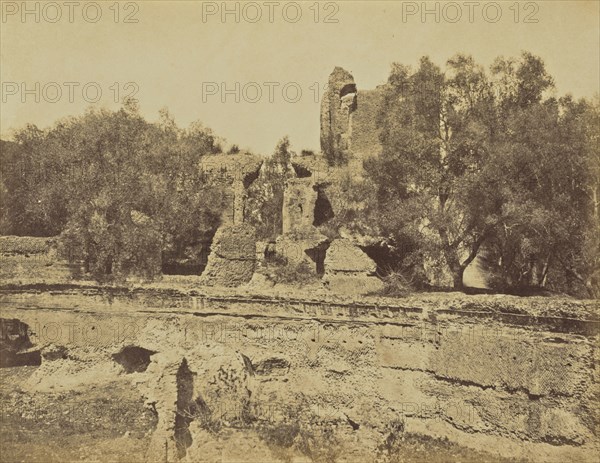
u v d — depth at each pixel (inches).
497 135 1619.1
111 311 1658.5
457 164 1658.5
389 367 1459.2
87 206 1838.1
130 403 1528.1
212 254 1685.5
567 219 1555.1
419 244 1605.6
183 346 1590.8
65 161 1984.5
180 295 1641.2
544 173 1560.0
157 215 1902.1
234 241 1701.5
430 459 1291.8
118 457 1311.5
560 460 1239.5
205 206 1993.1
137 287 1657.2
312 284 1675.7
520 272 1739.7
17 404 1547.7
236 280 1696.6
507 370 1320.1
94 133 1995.6
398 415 1422.2
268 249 1765.5
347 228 1765.5
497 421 1316.4
